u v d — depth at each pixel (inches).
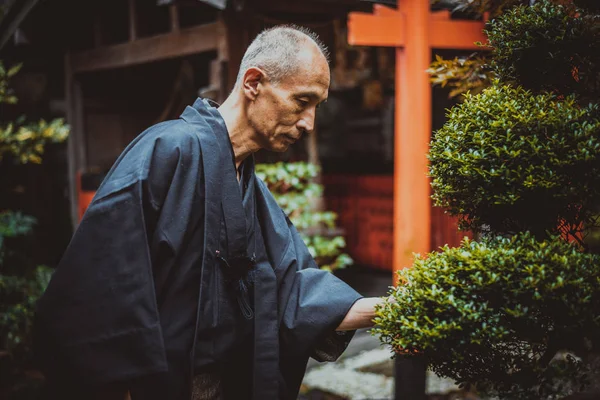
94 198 55.4
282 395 64.5
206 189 56.7
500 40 60.6
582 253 50.6
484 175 52.4
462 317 48.2
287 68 56.5
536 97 55.2
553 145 51.0
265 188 68.2
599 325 46.9
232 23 175.8
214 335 58.1
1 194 217.8
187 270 56.3
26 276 186.7
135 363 52.9
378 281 279.1
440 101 216.1
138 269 53.5
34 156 184.2
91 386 53.6
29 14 214.4
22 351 160.2
